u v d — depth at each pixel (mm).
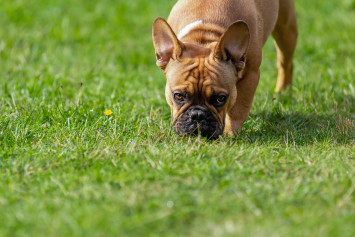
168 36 9477
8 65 14445
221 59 9258
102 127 9852
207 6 10250
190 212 6809
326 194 7297
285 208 6941
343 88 12945
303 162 8352
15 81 12797
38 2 21547
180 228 6508
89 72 14039
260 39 10469
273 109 11312
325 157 8641
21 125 9586
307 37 17703
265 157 8508
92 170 7980
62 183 7559
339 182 7617
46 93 11984
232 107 10016
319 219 6648
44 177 7742
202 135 9078
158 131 9656
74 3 21703
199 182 7547
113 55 16266
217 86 9102
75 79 13336
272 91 12883
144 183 7516
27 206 6883
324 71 14570
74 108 10836
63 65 14906
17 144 8969
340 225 6551
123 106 11211
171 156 8414
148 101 11758
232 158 8391
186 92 9109
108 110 10328
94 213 6684
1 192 7250
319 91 12766
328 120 10797
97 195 7145
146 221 6555
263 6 10742
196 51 9367
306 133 10156
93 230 6363
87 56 16062
